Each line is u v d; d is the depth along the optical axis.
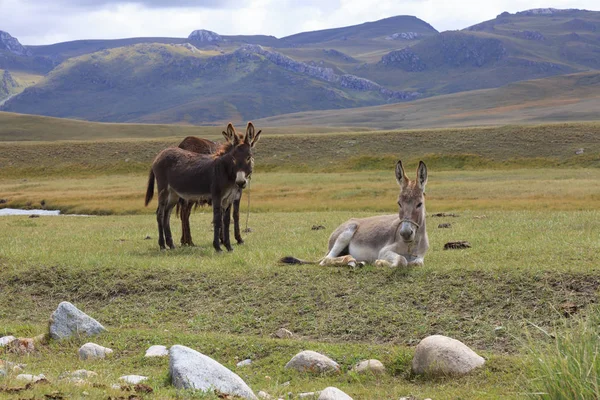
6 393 6.50
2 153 81.00
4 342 9.94
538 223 19.78
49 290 13.58
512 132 74.00
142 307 12.50
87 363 8.94
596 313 9.44
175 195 17.58
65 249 17.67
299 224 23.88
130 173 73.62
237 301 12.10
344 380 8.22
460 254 13.96
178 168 16.98
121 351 9.63
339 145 76.75
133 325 11.69
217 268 13.70
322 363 8.52
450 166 67.50
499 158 67.50
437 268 12.12
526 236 16.67
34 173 75.56
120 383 7.41
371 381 8.14
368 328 10.40
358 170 68.88
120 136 146.00
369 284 11.80
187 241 18.39
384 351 8.99
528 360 7.81
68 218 31.33
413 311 10.71
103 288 13.36
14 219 30.88
